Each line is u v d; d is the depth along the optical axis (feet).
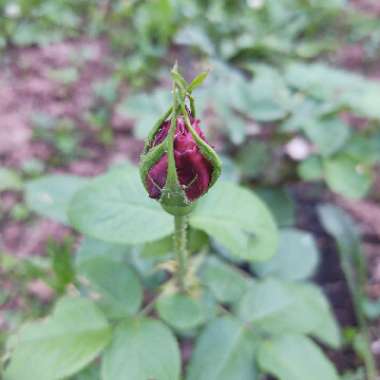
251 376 0.37
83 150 0.77
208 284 0.43
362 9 1.22
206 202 0.35
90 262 0.39
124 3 1.02
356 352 0.56
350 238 0.60
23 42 0.97
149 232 0.33
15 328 0.54
